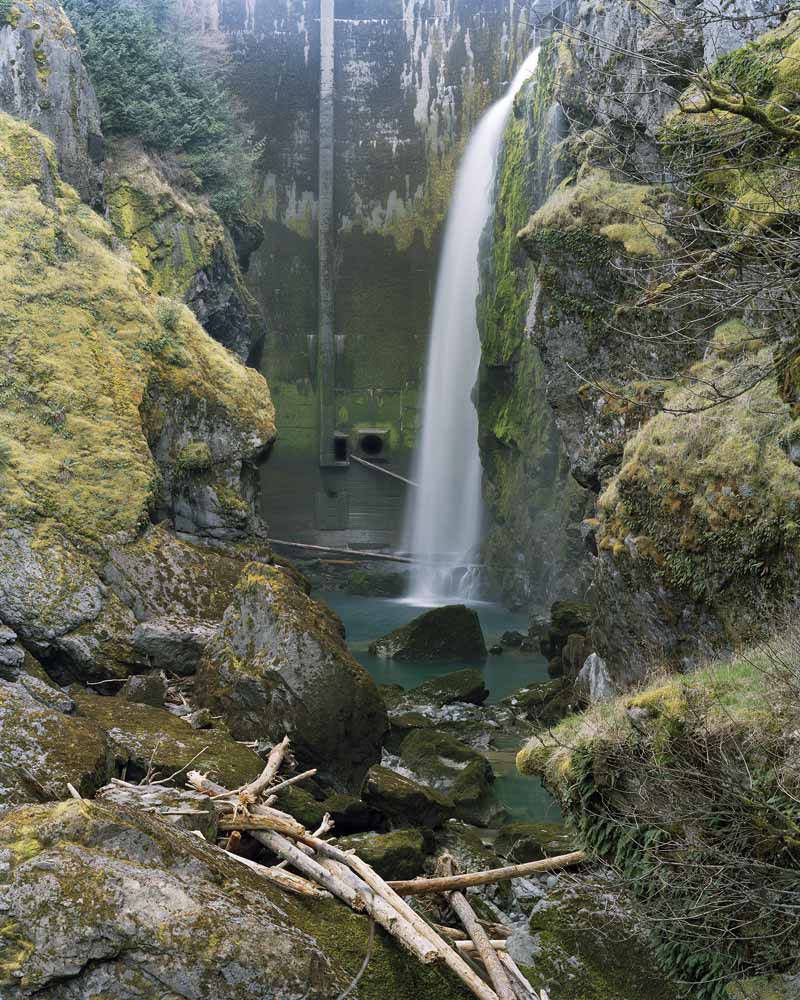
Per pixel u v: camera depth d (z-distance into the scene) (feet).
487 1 130.31
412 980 24.31
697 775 24.18
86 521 53.47
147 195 83.35
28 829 22.33
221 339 92.22
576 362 53.98
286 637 44.50
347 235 132.57
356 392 132.16
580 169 57.16
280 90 131.54
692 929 23.94
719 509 37.32
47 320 58.65
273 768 36.35
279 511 131.13
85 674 49.34
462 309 130.41
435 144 132.05
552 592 95.35
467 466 129.39
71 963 20.17
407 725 57.26
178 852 23.41
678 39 31.91
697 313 47.62
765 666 27.50
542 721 59.52
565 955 26.25
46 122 68.95
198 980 20.54
